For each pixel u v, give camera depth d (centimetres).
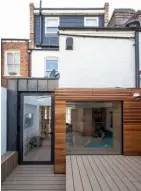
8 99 964
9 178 787
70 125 869
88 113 876
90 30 891
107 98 852
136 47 882
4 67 1221
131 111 848
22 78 966
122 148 865
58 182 749
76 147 873
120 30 893
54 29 1327
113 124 875
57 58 1235
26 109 977
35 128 969
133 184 511
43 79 964
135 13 976
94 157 816
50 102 967
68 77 885
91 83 888
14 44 1234
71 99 854
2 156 846
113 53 894
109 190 474
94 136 878
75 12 1334
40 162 966
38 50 1238
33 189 685
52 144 961
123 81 891
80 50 889
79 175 583
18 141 970
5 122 934
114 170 631
